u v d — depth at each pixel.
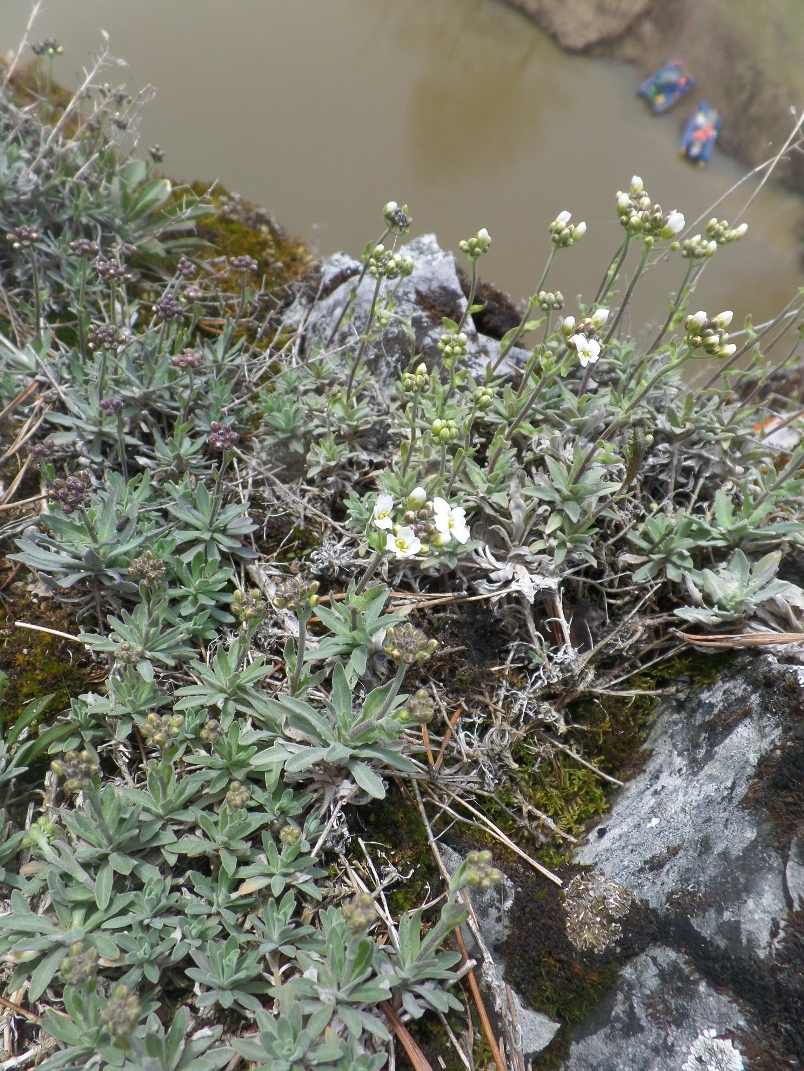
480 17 5.66
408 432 3.93
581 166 5.40
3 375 3.87
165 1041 2.28
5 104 4.79
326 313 4.73
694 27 5.25
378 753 2.86
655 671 3.37
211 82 5.68
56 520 3.26
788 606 3.36
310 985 2.44
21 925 2.49
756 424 4.69
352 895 2.83
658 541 3.54
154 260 5.01
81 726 3.00
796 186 5.02
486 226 5.30
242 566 3.65
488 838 3.00
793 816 2.68
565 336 3.23
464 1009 2.64
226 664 3.00
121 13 5.84
